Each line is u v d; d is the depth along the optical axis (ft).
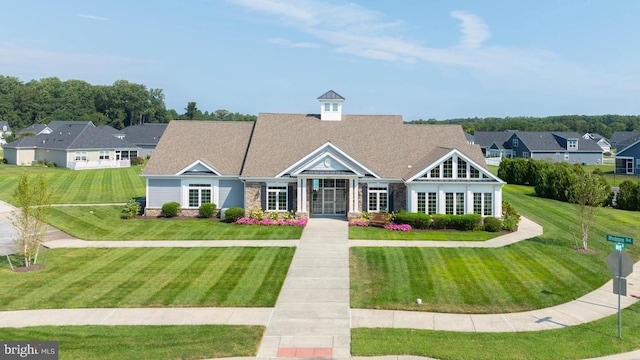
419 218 113.39
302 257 89.15
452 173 117.70
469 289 71.87
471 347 52.11
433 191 118.11
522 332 56.70
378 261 86.48
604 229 113.70
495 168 258.37
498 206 116.26
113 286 72.90
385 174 124.06
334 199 129.18
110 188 172.35
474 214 113.80
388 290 71.56
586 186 94.68
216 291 71.10
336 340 54.54
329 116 141.69
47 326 58.18
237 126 142.92
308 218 123.44
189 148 134.51
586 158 312.09
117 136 285.64
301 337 55.36
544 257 89.15
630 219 126.52
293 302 67.00
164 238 103.91
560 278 77.10
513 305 65.67
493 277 77.46
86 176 204.13
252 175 122.93
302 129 138.41
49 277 76.95
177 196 127.13
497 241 101.71
